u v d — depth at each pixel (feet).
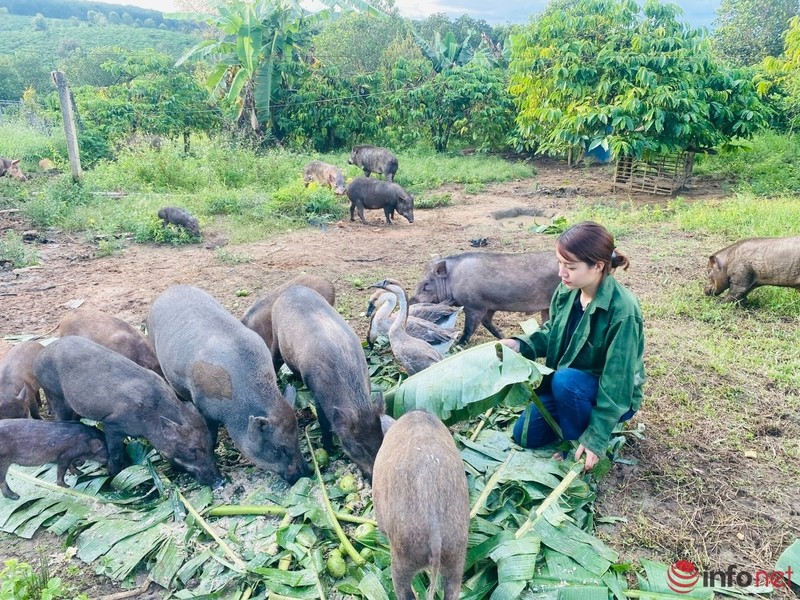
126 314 23.80
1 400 15.10
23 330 22.24
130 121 66.54
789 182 45.34
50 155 58.70
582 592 10.36
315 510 12.35
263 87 66.74
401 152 72.95
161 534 12.20
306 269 29.45
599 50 47.01
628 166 48.83
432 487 9.27
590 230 11.59
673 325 21.75
